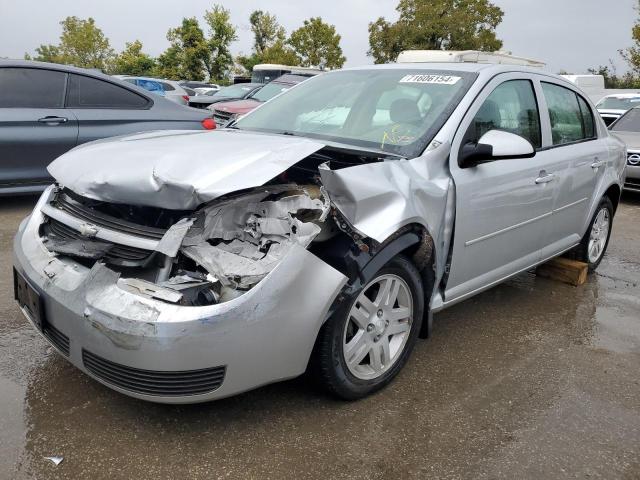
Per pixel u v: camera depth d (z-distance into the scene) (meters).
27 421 2.44
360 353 2.64
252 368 2.20
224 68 39.88
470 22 31.55
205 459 2.27
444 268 3.00
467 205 3.00
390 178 2.57
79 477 2.13
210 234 2.28
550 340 3.61
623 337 3.74
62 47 45.12
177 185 2.18
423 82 3.43
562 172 3.89
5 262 4.31
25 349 3.04
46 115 5.67
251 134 3.17
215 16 38.78
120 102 6.21
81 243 2.40
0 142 5.43
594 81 16.45
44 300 2.37
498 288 4.54
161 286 2.14
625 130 9.12
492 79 3.40
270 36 44.00
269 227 2.28
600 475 2.34
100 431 2.40
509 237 3.49
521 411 2.77
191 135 3.07
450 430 2.57
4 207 6.01
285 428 2.49
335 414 2.61
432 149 2.91
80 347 2.25
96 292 2.18
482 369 3.16
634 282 4.93
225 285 2.13
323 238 2.39
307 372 2.56
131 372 2.12
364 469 2.27
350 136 3.24
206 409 2.59
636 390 3.04
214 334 2.07
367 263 2.45
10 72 5.59
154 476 2.16
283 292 2.20
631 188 8.23
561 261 4.75
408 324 2.87
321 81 3.95
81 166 2.56
